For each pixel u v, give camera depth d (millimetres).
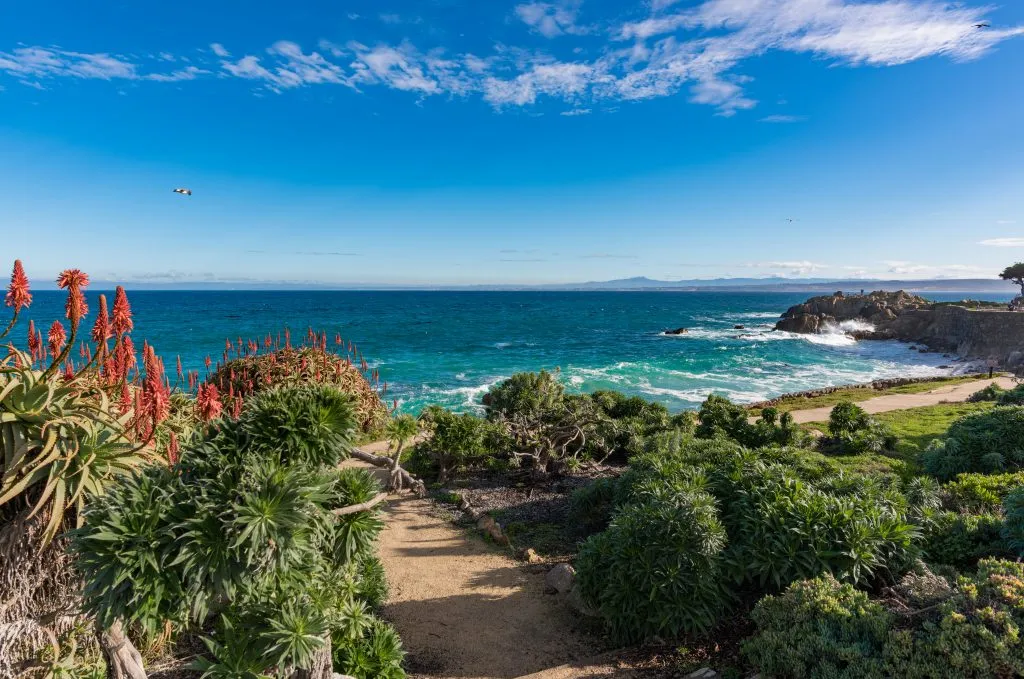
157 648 5969
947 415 21219
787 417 15953
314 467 4484
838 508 7445
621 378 40188
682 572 6898
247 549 3711
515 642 7426
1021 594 5055
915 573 6703
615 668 6570
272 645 4305
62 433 4629
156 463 5387
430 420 16234
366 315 102562
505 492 13594
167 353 43594
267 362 17781
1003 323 51250
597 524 11195
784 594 6176
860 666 5004
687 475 8914
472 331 75000
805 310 90312
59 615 4691
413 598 8672
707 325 95000
